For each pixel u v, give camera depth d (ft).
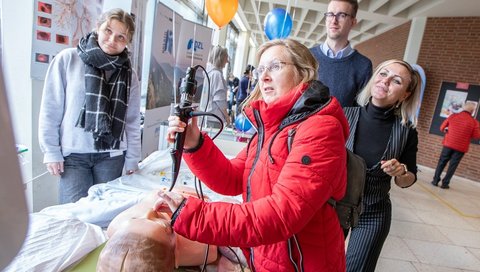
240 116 8.55
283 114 2.39
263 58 2.61
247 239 1.98
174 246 2.61
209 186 2.92
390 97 4.12
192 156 2.76
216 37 20.49
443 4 17.16
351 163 2.89
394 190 14.43
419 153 20.71
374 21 23.56
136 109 5.68
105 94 4.97
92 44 4.80
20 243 0.81
